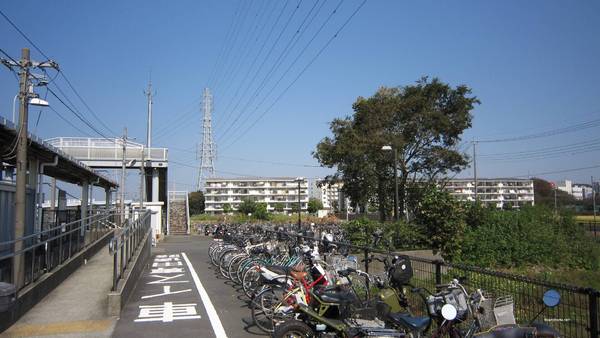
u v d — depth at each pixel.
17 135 9.94
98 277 10.82
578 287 4.36
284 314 6.03
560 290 5.10
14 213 10.48
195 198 91.44
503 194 85.81
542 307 5.34
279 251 11.45
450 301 5.04
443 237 15.40
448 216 15.36
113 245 8.00
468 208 17.23
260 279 7.26
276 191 95.94
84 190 19.62
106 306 8.24
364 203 34.75
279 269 7.18
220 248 14.53
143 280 11.91
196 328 7.07
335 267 7.98
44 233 9.33
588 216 51.91
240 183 95.06
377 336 5.25
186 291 10.20
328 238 11.37
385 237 16.48
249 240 13.25
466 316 5.00
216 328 7.07
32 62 10.24
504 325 4.80
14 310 7.20
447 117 32.81
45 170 16.50
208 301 9.09
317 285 6.73
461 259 15.67
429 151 33.84
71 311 7.94
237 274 10.74
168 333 6.77
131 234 11.27
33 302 8.15
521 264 17.44
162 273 13.38
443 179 34.72
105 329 6.96
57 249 10.29
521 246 17.48
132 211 16.58
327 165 34.16
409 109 32.94
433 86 33.31
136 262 11.10
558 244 18.55
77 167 16.00
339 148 32.31
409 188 34.25
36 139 10.93
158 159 37.75
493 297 5.59
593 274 17.36
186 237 34.69
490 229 17.25
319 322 5.73
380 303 6.05
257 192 95.12
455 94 33.84
